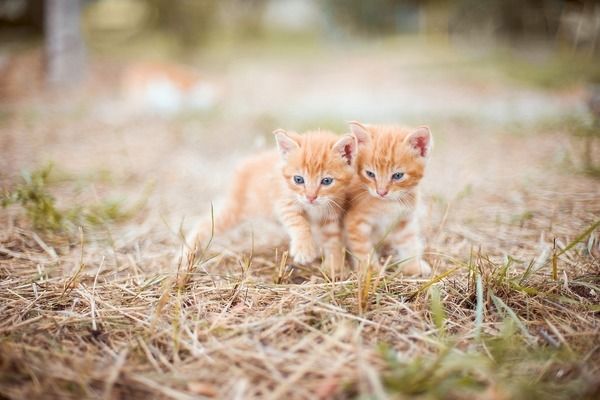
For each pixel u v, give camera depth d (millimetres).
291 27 8070
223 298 886
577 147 1290
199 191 1172
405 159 952
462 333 836
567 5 3514
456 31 4934
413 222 977
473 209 1079
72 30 2340
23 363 790
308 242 955
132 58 3291
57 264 947
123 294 893
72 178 1185
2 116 1637
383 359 798
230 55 4363
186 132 1564
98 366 796
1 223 1023
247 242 1020
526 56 3389
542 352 804
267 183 1001
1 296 882
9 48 2705
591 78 2197
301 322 841
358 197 973
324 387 774
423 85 2684
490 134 1494
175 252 985
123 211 1080
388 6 5613
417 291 881
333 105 2113
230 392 776
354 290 883
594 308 855
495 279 883
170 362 806
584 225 1009
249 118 1729
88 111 1834
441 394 759
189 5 3768
